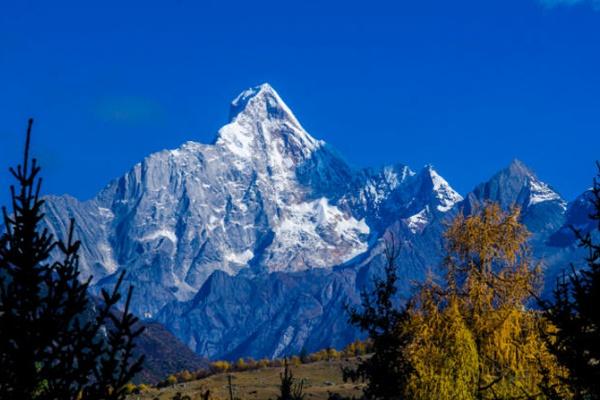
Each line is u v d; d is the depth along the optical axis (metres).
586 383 48.69
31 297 39.66
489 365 92.75
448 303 98.12
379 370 94.38
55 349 39.72
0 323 38.97
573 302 49.56
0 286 39.72
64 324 39.88
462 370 90.88
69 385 39.44
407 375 92.81
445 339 93.56
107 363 39.91
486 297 96.31
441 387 90.88
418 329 95.00
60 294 40.12
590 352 48.59
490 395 86.88
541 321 86.56
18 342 38.94
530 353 87.19
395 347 94.88
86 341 40.06
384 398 93.75
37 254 40.19
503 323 92.00
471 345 91.69
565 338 49.91
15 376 38.69
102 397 39.47
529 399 55.09
